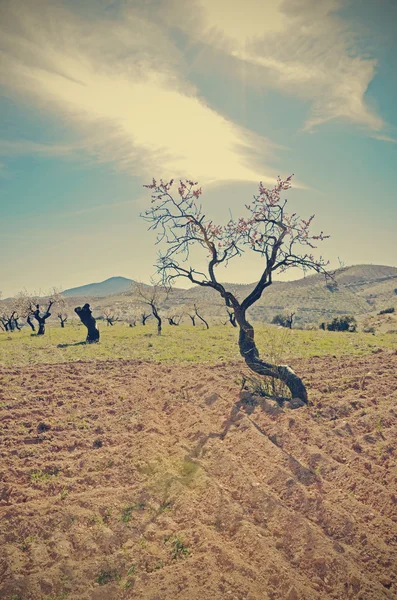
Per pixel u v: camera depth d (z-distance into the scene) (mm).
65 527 6270
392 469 7801
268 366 13109
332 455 8688
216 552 5633
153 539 6066
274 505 6699
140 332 41844
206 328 45719
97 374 17266
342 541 5910
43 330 45500
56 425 10617
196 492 7293
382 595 4836
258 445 8938
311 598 4824
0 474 7879
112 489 7371
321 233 13492
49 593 5000
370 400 11820
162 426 10922
